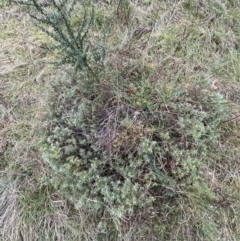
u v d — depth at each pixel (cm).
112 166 158
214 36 198
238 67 192
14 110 192
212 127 169
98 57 165
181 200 164
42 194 178
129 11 204
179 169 159
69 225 172
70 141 161
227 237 166
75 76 171
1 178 182
